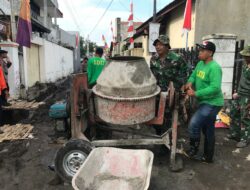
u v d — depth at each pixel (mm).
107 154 3898
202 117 4566
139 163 3791
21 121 7809
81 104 4371
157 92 4312
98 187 3572
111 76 4113
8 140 6180
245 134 5625
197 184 4207
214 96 4492
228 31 9688
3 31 12617
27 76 13320
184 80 5320
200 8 10406
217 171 4621
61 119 5711
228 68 7637
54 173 4574
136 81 4043
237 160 5047
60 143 5867
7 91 7449
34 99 11383
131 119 4094
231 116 6086
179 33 13305
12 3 11680
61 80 22000
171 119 4980
